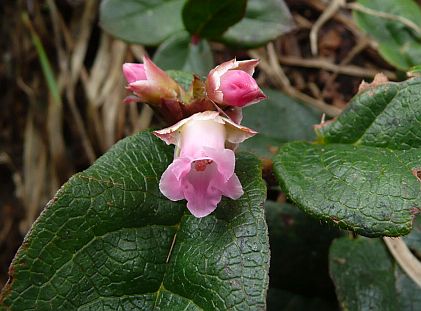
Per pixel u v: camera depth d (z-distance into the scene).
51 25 0.11
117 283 0.06
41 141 0.11
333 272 0.07
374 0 0.09
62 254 0.05
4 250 0.11
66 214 0.05
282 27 0.09
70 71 0.10
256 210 0.06
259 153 0.08
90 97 0.10
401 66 0.09
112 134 0.10
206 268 0.05
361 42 0.10
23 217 0.11
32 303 0.05
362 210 0.05
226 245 0.05
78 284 0.05
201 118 0.06
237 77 0.06
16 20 0.11
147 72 0.06
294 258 0.08
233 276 0.05
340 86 0.10
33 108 0.11
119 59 0.10
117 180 0.06
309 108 0.09
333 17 0.10
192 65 0.09
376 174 0.06
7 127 0.11
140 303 0.06
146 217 0.06
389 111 0.06
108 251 0.06
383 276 0.07
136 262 0.06
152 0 0.09
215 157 0.05
